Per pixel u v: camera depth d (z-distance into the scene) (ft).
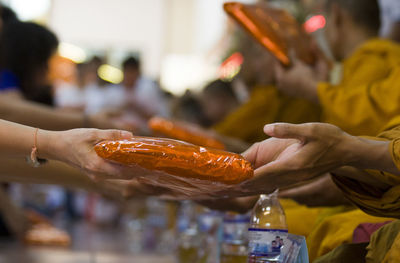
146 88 22.54
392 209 4.00
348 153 3.67
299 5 10.78
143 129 8.50
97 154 3.63
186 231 7.48
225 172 3.47
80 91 22.80
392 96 6.29
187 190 3.96
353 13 7.73
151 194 5.35
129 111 22.07
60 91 22.41
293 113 10.07
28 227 10.06
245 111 10.48
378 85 6.45
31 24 11.06
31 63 10.99
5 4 11.32
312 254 4.69
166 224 10.82
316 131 3.58
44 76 11.27
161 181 3.79
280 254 3.87
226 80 14.94
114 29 46.09
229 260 5.59
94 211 15.99
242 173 3.50
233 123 10.52
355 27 7.80
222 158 3.49
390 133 4.10
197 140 7.90
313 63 7.80
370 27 7.78
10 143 3.95
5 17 11.19
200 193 4.04
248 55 10.65
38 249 8.55
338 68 7.92
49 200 16.33
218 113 14.93
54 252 8.20
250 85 10.93
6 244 9.27
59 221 16.19
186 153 3.45
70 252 8.33
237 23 7.32
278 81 7.80
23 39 10.95
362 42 7.79
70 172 6.68
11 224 9.99
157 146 3.47
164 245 10.53
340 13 7.87
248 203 5.19
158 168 3.48
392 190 3.95
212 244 6.52
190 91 17.75
